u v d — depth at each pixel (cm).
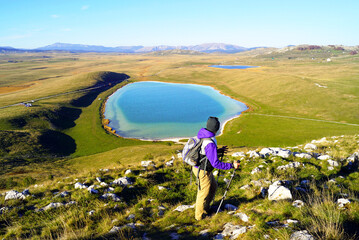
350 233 346
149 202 771
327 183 689
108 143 8300
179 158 1520
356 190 608
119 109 13150
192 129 9675
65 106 12925
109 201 801
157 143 8100
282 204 499
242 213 512
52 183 1304
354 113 9788
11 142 7744
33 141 8106
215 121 452
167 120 10944
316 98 12438
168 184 943
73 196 880
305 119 9488
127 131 9694
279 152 1201
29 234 624
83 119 11406
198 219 539
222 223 492
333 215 389
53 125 10256
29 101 13475
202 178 498
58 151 7788
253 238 376
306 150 1291
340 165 883
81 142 8556
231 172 1007
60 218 655
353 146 1319
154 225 571
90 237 527
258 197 638
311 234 350
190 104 13662
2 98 14650
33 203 885
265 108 11800
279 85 15762
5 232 668
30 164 5869
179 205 712
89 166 4525
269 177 827
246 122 9469
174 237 468
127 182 1000
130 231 534
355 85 13875
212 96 15588
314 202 486
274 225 412
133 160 3600
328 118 9538
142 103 14338
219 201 664
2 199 932
